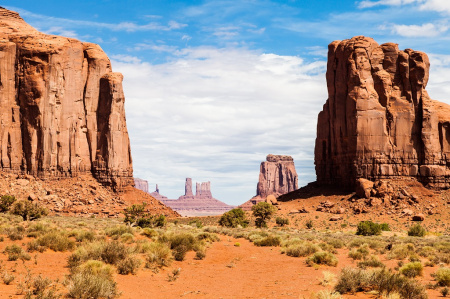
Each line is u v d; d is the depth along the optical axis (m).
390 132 100.94
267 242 36.22
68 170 97.94
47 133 95.06
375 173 98.44
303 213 94.75
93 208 90.75
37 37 98.75
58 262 19.69
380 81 102.56
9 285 14.23
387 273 15.62
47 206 85.75
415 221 83.44
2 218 44.97
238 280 18.86
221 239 40.81
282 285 17.27
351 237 51.59
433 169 97.81
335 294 13.41
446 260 25.44
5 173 91.12
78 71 102.50
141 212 60.84
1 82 94.12
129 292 14.79
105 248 20.00
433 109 102.00
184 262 24.00
